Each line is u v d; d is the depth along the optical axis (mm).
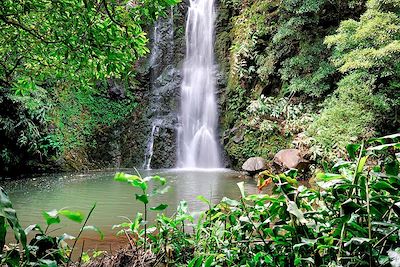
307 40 9977
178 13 13539
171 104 12281
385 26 6332
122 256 2113
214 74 12008
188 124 12023
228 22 12680
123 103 12344
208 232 2219
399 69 6766
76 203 5359
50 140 10094
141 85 12789
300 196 1764
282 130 9484
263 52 11039
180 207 2514
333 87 9484
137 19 2689
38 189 6828
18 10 2680
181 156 11781
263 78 10578
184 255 2170
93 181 7996
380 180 1602
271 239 1945
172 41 13320
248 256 1910
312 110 9594
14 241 3066
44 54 3092
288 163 7699
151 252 2137
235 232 2025
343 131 7070
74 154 10727
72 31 2705
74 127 11062
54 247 1744
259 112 10086
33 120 9820
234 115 11031
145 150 11852
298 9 9664
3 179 8617
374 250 1420
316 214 1793
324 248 1578
